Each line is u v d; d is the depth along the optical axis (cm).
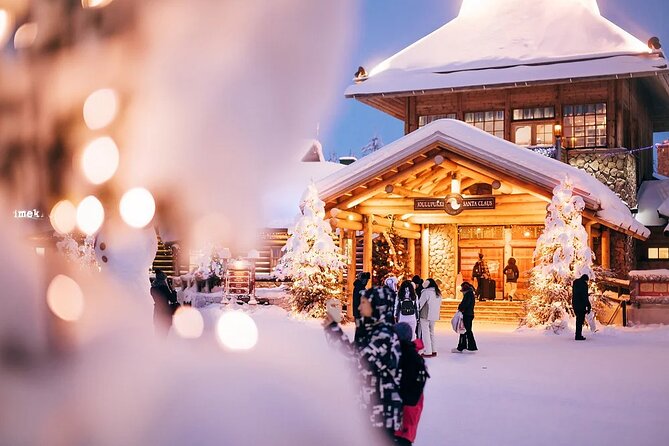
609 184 2980
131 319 124
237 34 128
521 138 3125
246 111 131
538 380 1126
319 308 2228
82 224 131
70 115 128
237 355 127
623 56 3016
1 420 112
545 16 3484
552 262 2105
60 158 129
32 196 128
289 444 124
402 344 486
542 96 3094
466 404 902
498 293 2772
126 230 146
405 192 2427
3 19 125
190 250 145
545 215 2428
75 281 121
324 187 2302
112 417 116
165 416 118
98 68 128
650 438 735
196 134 131
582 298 1853
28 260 117
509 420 806
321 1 128
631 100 3266
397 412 434
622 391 1032
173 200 139
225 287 2447
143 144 130
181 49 129
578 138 3042
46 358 115
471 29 3528
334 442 129
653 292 2216
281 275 2339
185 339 127
